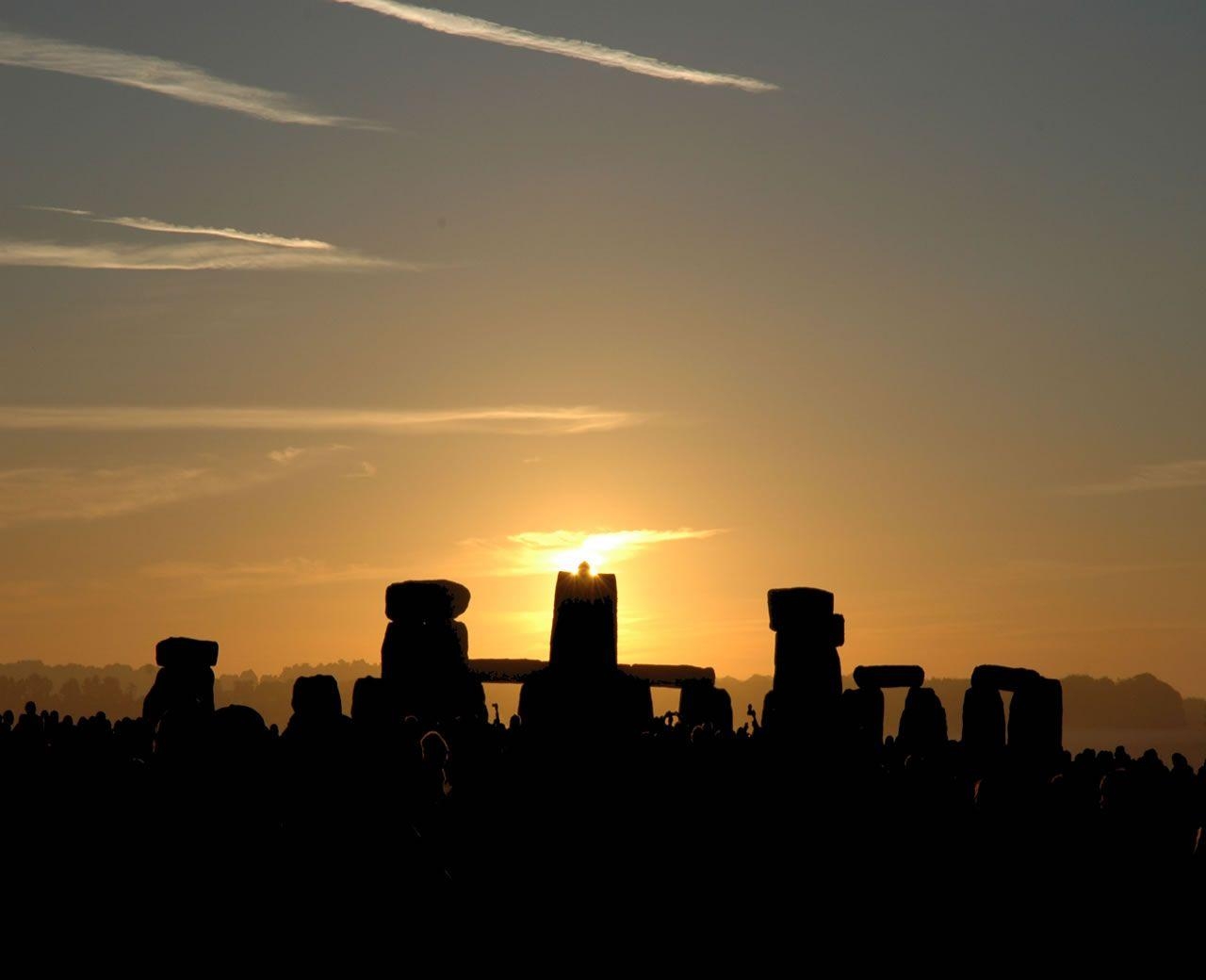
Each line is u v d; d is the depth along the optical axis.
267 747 19.92
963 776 44.94
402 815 19.61
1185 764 37.81
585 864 30.03
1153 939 27.34
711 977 25.78
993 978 26.39
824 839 32.66
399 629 49.34
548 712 40.16
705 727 34.66
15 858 23.61
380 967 18.30
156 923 19.11
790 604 48.94
